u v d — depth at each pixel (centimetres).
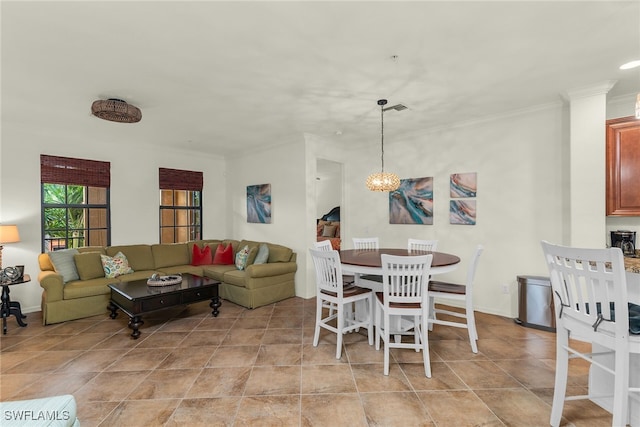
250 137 463
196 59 229
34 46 209
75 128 406
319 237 719
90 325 343
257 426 179
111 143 476
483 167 377
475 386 218
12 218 388
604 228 280
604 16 180
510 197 357
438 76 260
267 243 503
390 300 241
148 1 165
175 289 342
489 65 242
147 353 273
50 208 423
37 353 274
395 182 341
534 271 342
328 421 183
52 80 262
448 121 389
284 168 488
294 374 236
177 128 411
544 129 334
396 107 335
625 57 229
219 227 611
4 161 383
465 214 391
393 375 234
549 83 276
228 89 284
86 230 455
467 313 274
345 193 524
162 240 541
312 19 183
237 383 224
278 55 224
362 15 179
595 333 154
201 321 356
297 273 466
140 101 311
